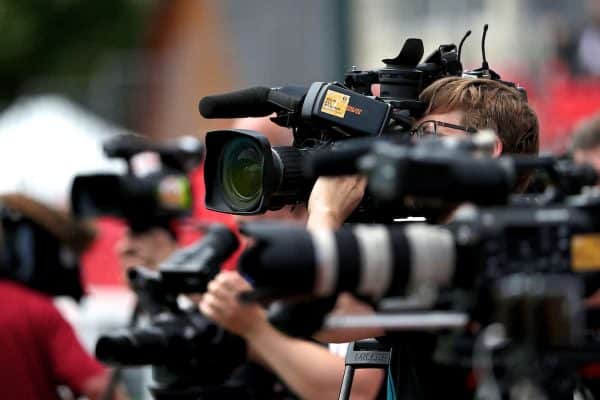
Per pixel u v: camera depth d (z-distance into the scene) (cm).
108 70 4306
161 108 3753
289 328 577
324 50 3156
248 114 815
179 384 973
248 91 803
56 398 1185
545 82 2745
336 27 3112
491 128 780
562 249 562
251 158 755
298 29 3256
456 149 562
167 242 1193
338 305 629
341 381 898
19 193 1199
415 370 728
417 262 556
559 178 586
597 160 1311
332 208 734
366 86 801
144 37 4806
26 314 1164
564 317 555
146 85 3769
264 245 548
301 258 545
